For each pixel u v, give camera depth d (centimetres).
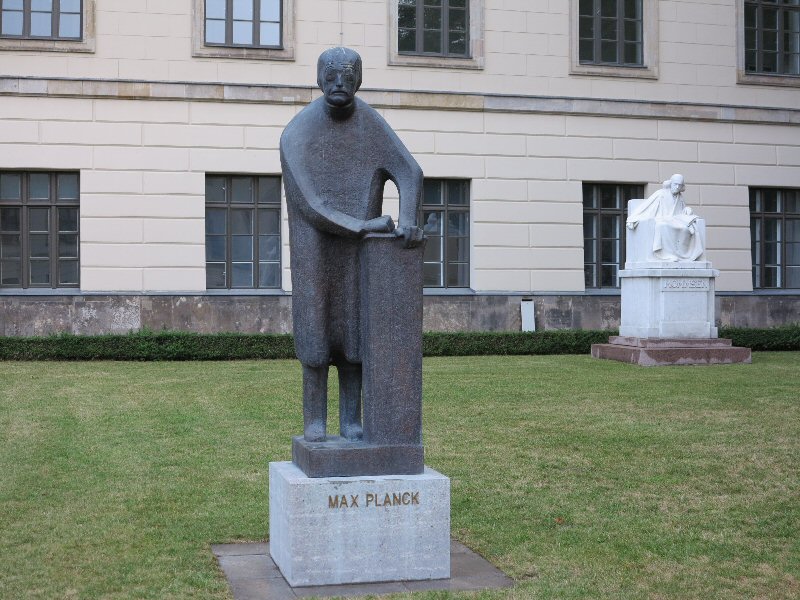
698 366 2111
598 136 2864
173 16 2591
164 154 2578
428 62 2753
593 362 2191
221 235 2648
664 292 2198
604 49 2914
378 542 717
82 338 2258
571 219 2839
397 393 727
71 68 2539
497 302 2766
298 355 756
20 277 2541
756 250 3038
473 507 974
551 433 1316
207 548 829
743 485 1059
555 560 810
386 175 764
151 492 1012
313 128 748
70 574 758
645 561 814
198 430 1327
